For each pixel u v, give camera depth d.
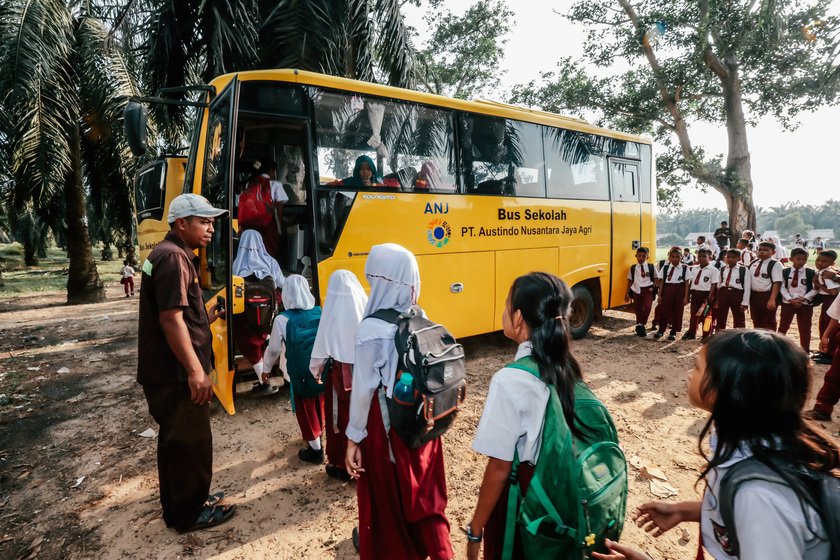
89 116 11.11
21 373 6.41
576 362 1.55
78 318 10.89
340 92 4.72
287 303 3.45
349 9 7.46
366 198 4.88
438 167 5.43
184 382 2.63
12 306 13.20
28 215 25.67
